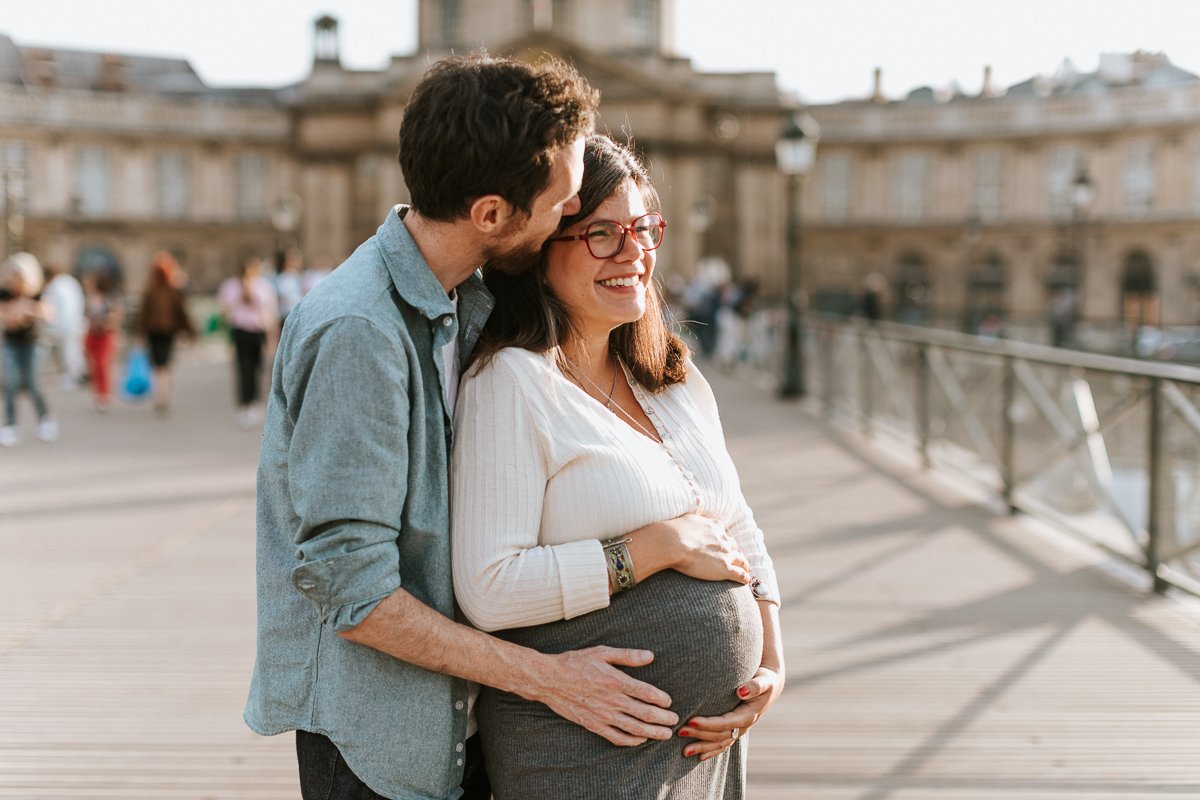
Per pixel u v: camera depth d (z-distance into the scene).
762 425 13.25
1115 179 56.34
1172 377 5.68
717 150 49.88
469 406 1.87
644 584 1.88
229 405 15.08
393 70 49.53
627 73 45.84
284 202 34.97
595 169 1.92
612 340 2.12
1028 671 4.64
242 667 4.64
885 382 11.62
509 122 1.66
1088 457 6.76
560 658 1.81
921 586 5.98
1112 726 4.05
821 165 59.47
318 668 1.80
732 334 22.69
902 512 7.99
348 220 51.62
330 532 1.68
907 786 3.55
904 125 58.81
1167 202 54.81
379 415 1.68
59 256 55.38
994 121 57.88
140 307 13.81
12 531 7.23
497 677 1.78
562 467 1.87
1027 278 57.44
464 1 49.38
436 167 1.69
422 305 1.76
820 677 4.56
